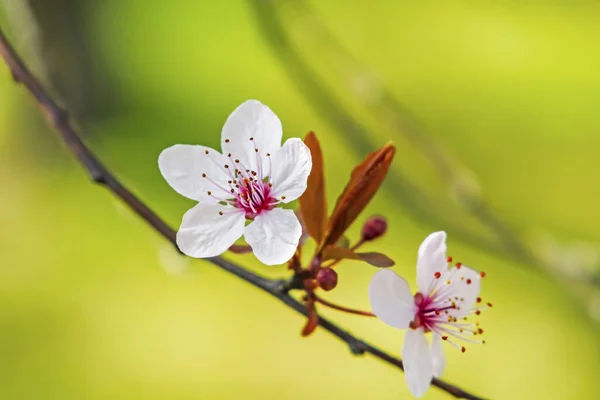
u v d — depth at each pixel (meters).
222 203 0.29
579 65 0.88
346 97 0.60
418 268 0.29
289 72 0.46
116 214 0.76
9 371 0.64
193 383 0.63
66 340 0.66
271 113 0.29
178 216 0.74
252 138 0.29
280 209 0.29
